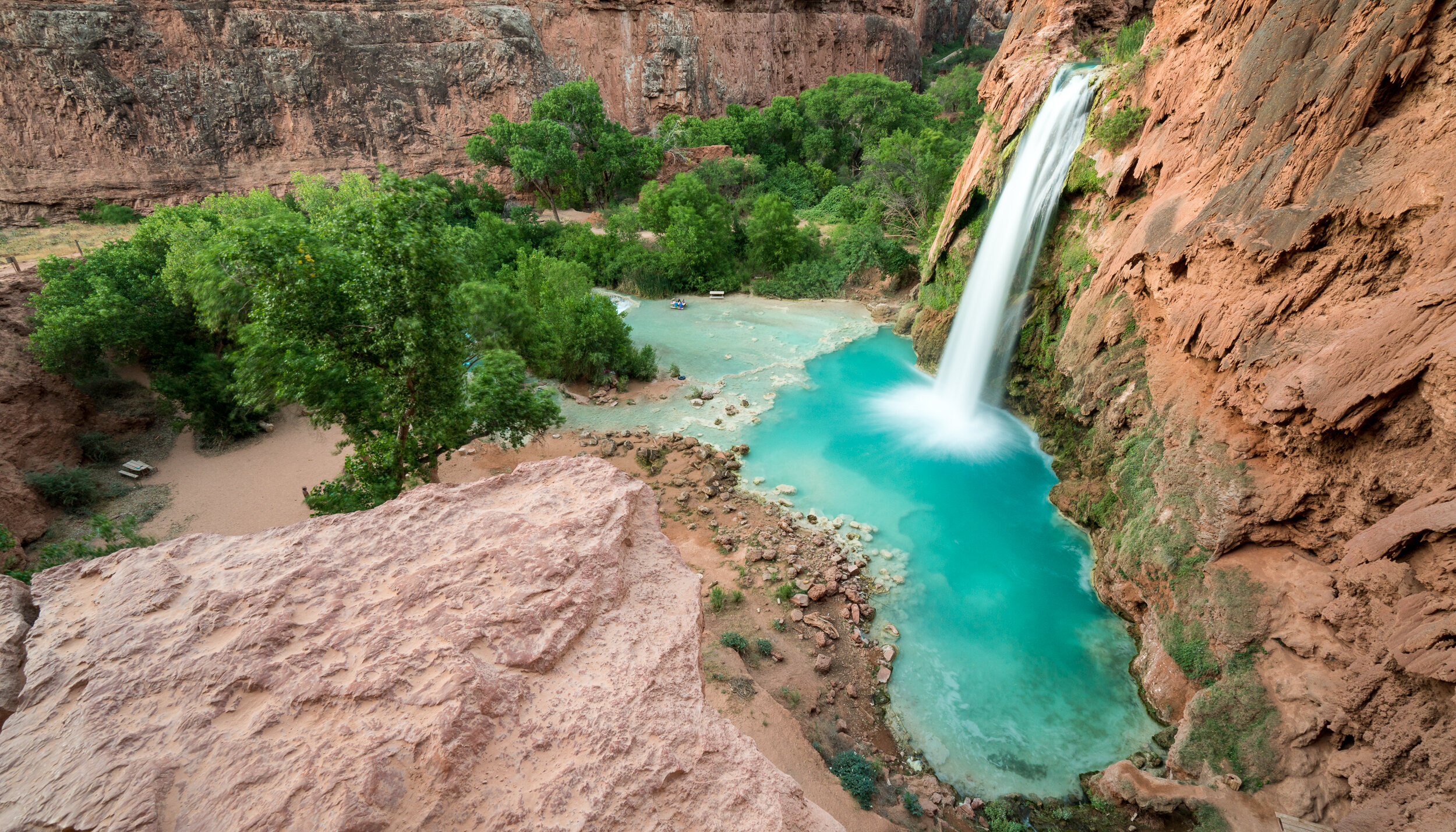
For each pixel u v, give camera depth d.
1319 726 13.28
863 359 40.25
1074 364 25.73
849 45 99.44
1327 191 14.93
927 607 20.83
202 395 27.31
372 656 4.54
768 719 15.66
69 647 4.55
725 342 42.75
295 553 5.37
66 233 47.94
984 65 118.75
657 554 6.23
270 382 16.28
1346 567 13.56
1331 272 14.86
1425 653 11.31
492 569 5.33
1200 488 17.50
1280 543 16.02
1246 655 15.18
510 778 4.16
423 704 4.29
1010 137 33.81
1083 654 19.06
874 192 55.16
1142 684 17.80
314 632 4.71
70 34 50.41
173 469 26.31
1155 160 23.27
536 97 71.50
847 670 18.19
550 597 5.15
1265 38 17.83
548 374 34.62
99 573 5.21
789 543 23.08
